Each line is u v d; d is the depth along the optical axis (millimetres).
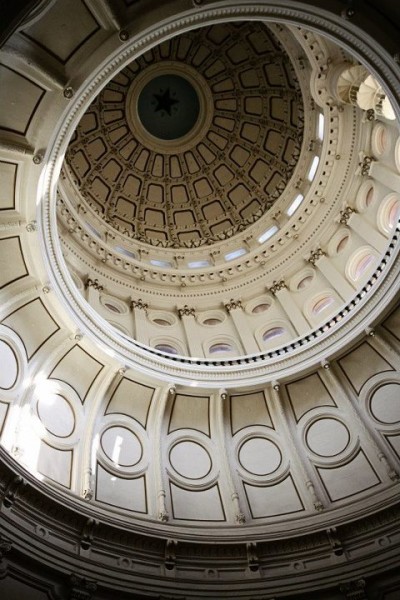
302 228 19766
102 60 9953
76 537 10820
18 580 9383
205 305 19703
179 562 11531
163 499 12711
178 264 21766
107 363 13977
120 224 22281
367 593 10742
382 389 14102
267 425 14773
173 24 9617
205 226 23344
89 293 17469
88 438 13016
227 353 17469
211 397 14836
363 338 14203
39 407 12602
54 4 8930
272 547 11930
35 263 12547
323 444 14047
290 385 14922
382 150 16859
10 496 10141
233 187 23578
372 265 16219
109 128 23125
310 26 9516
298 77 20016
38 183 11500
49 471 11703
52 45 9648
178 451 14102
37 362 13039
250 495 13414
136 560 11188
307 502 13016
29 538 9992
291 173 21672
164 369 14578
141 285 19531
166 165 24109
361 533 11812
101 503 11930
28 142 10883
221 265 20656
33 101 10344
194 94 23547
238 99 23234
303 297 18375
